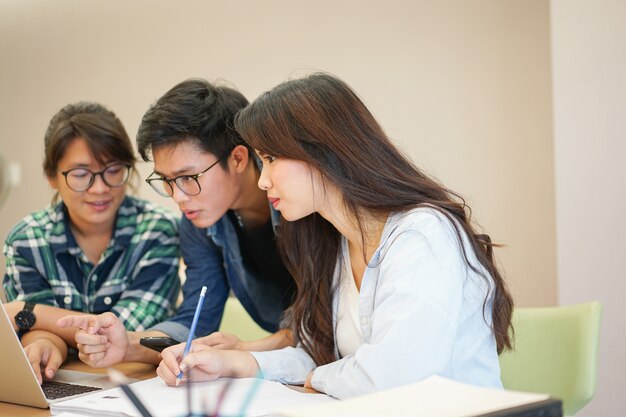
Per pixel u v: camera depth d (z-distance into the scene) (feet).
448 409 2.62
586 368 5.21
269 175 4.21
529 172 9.16
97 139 6.02
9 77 13.14
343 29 10.23
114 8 12.07
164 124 5.04
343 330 4.65
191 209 5.24
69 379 4.78
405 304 3.84
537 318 5.52
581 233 7.81
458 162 9.56
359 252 4.57
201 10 11.31
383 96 10.00
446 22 9.58
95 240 6.51
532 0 9.09
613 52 7.64
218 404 2.57
